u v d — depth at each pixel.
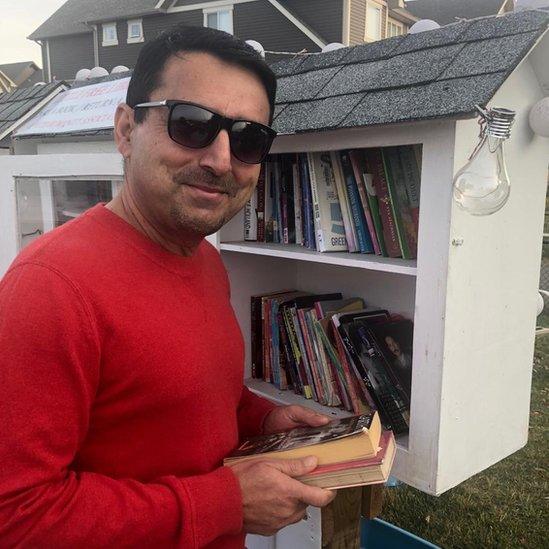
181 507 0.86
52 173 2.02
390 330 1.65
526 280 1.48
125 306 0.88
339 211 1.62
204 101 0.94
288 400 1.78
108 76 2.34
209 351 1.00
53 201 2.07
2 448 0.76
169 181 0.96
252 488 0.95
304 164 1.65
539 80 1.37
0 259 2.28
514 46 1.14
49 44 22.75
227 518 0.91
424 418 1.30
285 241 1.79
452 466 1.34
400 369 1.60
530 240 1.47
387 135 1.28
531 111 1.35
